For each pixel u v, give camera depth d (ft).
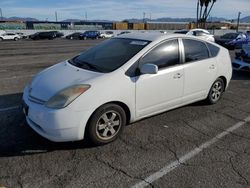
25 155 12.57
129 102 14.02
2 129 15.11
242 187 10.76
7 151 12.85
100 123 13.29
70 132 12.43
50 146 13.38
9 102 19.83
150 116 15.88
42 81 13.98
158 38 15.79
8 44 99.81
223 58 19.77
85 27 213.66
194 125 16.56
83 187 10.51
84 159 12.41
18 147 13.23
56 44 100.94
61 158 12.42
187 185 10.80
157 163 12.30
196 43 17.87
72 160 12.30
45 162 12.08
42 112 12.32
